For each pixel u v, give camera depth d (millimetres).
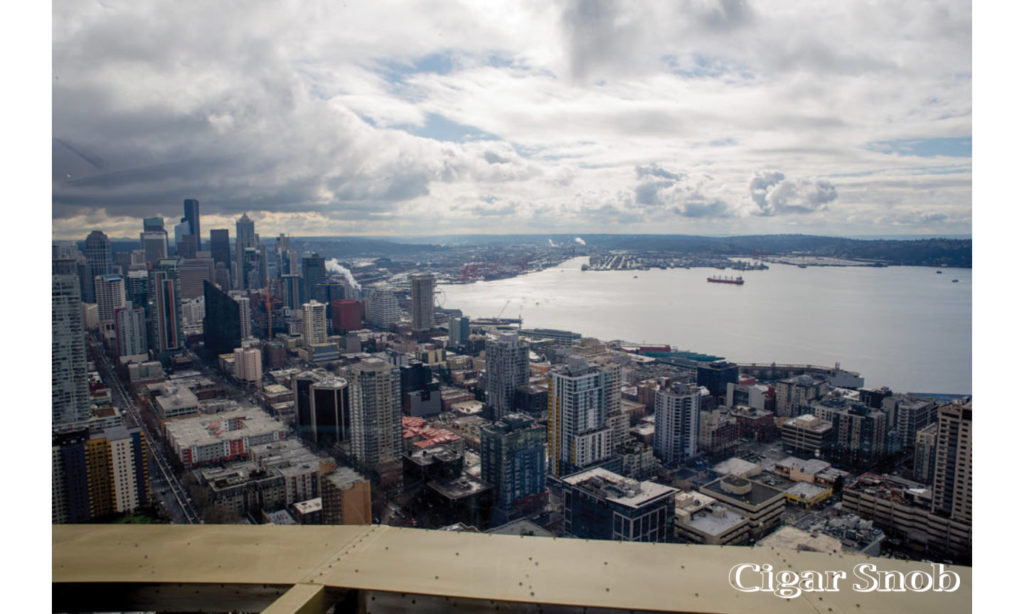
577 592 1804
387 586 1835
